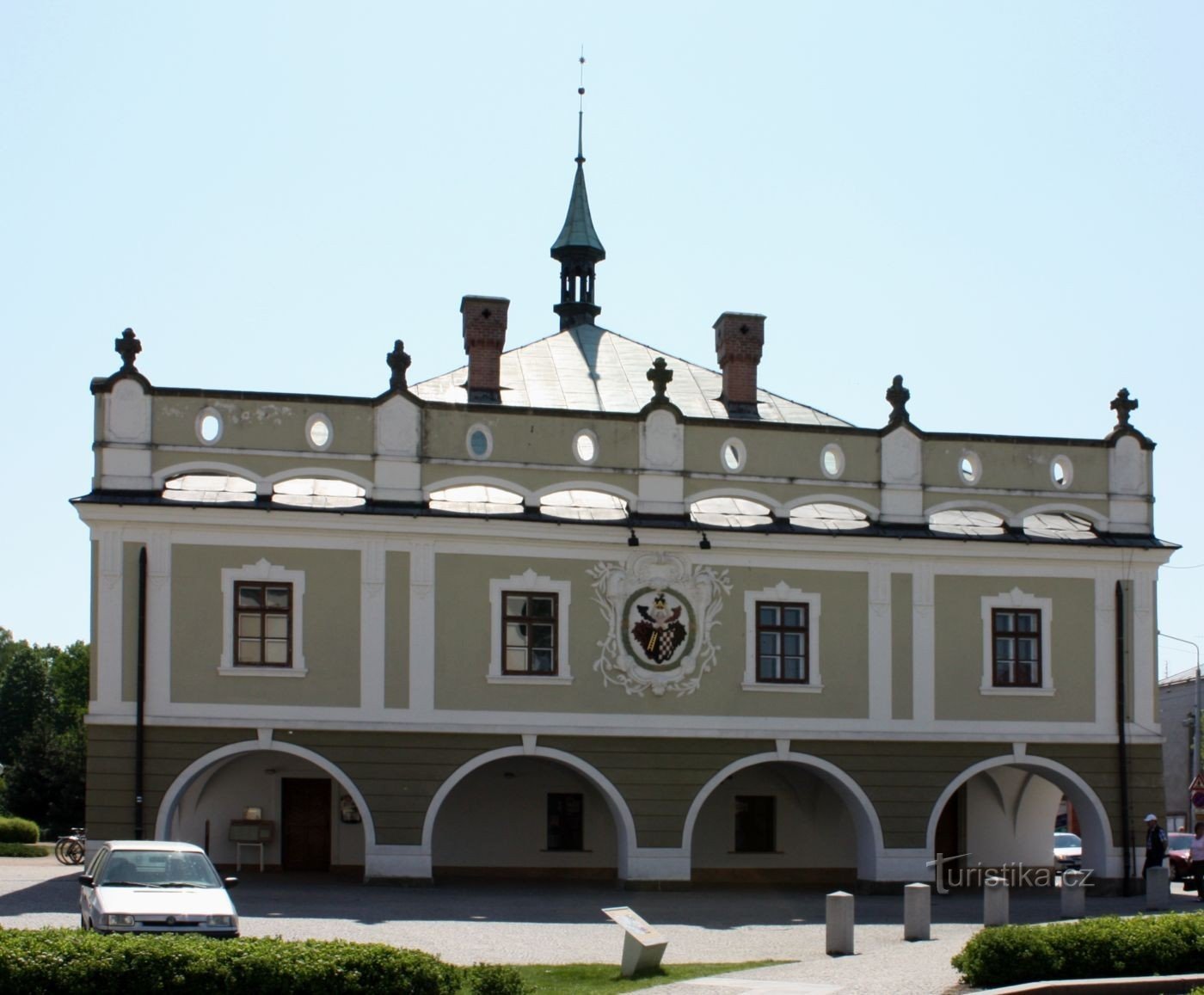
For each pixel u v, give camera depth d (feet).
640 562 127.85
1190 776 276.62
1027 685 134.21
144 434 121.90
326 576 122.52
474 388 145.48
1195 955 73.72
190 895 76.48
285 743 120.37
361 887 120.26
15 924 91.35
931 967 78.43
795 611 131.03
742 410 150.51
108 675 118.83
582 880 135.64
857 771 130.11
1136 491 139.03
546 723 124.36
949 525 135.44
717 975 77.66
